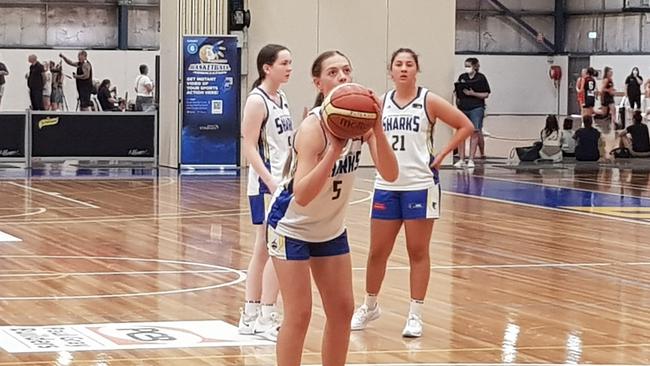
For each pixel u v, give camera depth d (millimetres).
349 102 5031
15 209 14719
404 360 6742
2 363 6516
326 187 5281
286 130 7223
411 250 7461
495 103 35469
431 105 7430
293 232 5375
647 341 7395
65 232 12508
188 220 13688
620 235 12930
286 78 7223
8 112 21219
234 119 21203
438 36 23156
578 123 29203
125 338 7242
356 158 5367
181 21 21281
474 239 12430
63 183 18531
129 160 21906
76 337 7258
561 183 19688
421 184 7383
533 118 34969
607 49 34844
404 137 7410
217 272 9898
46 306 8289
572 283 9656
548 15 35781
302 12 22297
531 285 9516
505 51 35812
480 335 7496
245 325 7387
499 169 22734
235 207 15156
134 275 9703
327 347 5527
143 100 28359
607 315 8273
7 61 32031
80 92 28438
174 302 8484
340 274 5457
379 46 22812
